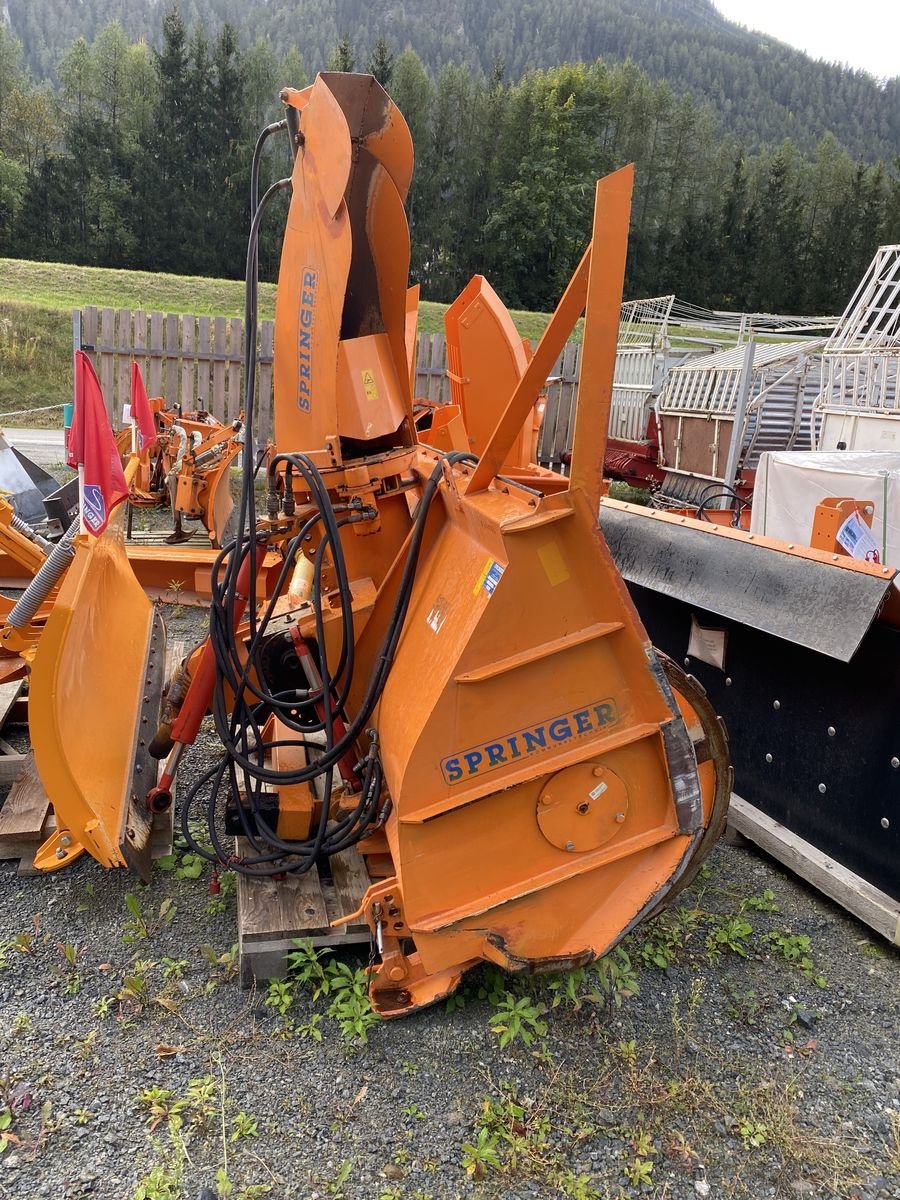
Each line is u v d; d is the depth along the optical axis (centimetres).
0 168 4703
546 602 226
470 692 226
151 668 381
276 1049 244
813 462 478
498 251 5222
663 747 240
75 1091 227
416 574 281
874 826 309
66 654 277
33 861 312
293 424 293
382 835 300
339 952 279
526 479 360
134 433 604
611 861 246
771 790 354
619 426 1568
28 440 1401
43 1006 255
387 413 278
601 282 204
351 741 267
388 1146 216
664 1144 221
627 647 233
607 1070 243
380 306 287
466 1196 204
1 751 371
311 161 260
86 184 4991
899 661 295
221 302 2714
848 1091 241
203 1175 206
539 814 239
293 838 291
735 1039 258
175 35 5431
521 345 389
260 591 512
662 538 358
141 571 601
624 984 268
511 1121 223
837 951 301
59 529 488
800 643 290
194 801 364
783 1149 221
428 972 242
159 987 265
